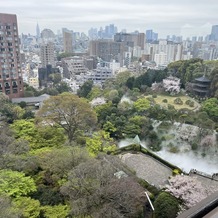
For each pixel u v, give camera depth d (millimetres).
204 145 27859
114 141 26297
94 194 12055
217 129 29734
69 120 24141
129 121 31156
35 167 15844
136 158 19938
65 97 24125
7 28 48344
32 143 20578
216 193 2156
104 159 16453
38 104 48812
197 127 30438
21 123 22922
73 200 12133
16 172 13852
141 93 44844
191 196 13477
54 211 12281
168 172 18109
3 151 16188
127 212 12094
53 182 15000
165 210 12461
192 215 1912
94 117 24422
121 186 12188
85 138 23656
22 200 12234
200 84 42219
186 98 42812
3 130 21281
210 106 33656
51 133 22016
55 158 15492
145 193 13992
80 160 15078
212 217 1838
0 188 12305
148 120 31797
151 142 29312
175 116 33469
